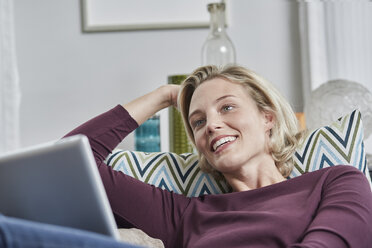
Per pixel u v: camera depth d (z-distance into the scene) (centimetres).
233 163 139
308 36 278
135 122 155
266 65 290
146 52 295
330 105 215
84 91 297
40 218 89
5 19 288
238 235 120
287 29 289
